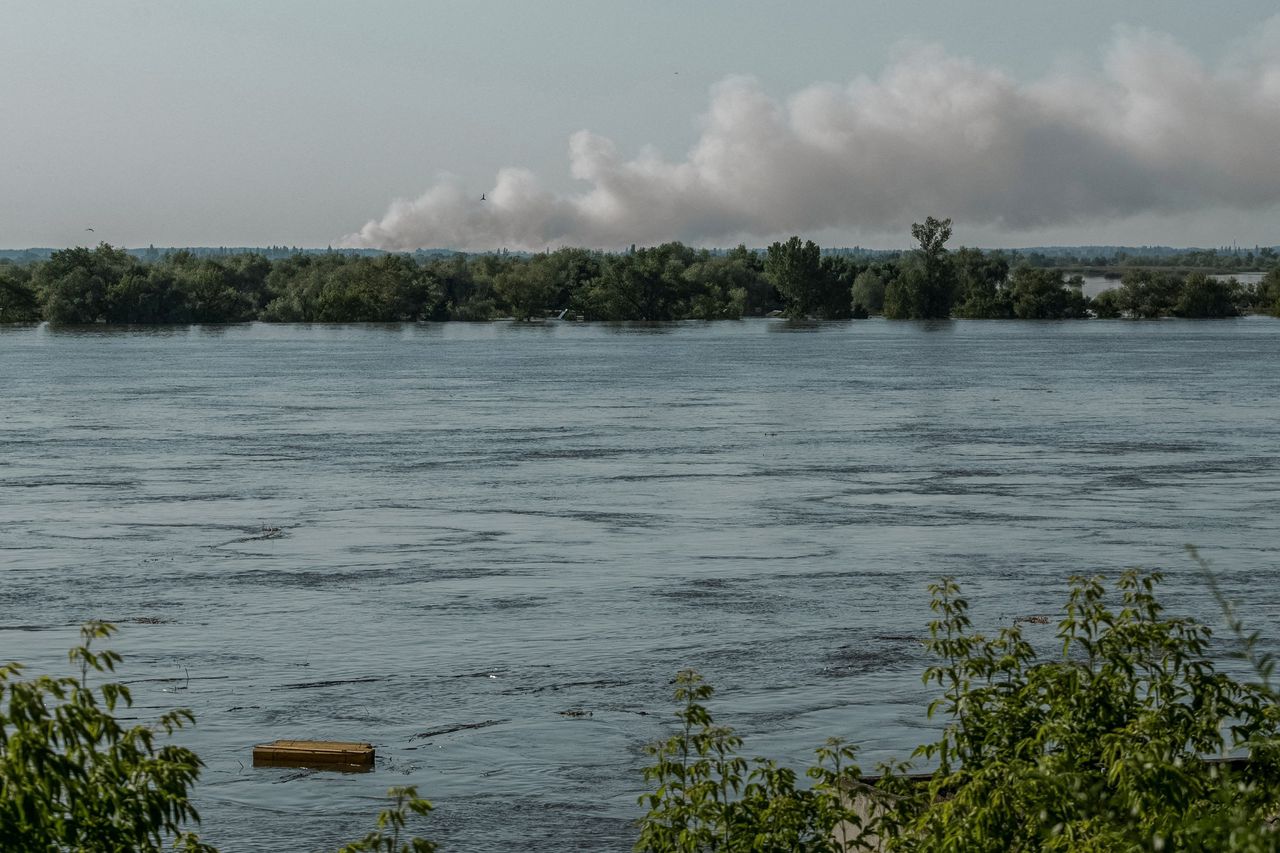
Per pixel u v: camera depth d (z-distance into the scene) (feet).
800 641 106.73
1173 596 121.90
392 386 405.80
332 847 70.64
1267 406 328.29
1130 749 41.83
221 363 522.88
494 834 72.18
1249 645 42.45
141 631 110.73
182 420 296.10
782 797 49.16
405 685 95.91
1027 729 48.98
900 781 52.54
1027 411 316.40
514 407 331.57
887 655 102.63
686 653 103.71
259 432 271.28
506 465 217.77
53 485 194.39
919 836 47.47
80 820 39.60
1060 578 129.80
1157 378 433.07
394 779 79.20
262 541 150.41
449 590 125.18
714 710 90.12
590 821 73.61
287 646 106.11
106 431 272.72
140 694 94.17
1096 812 39.52
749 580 129.29
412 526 159.94
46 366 501.97
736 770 51.29
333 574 132.46
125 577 131.44
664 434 266.16
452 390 389.60
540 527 158.81
